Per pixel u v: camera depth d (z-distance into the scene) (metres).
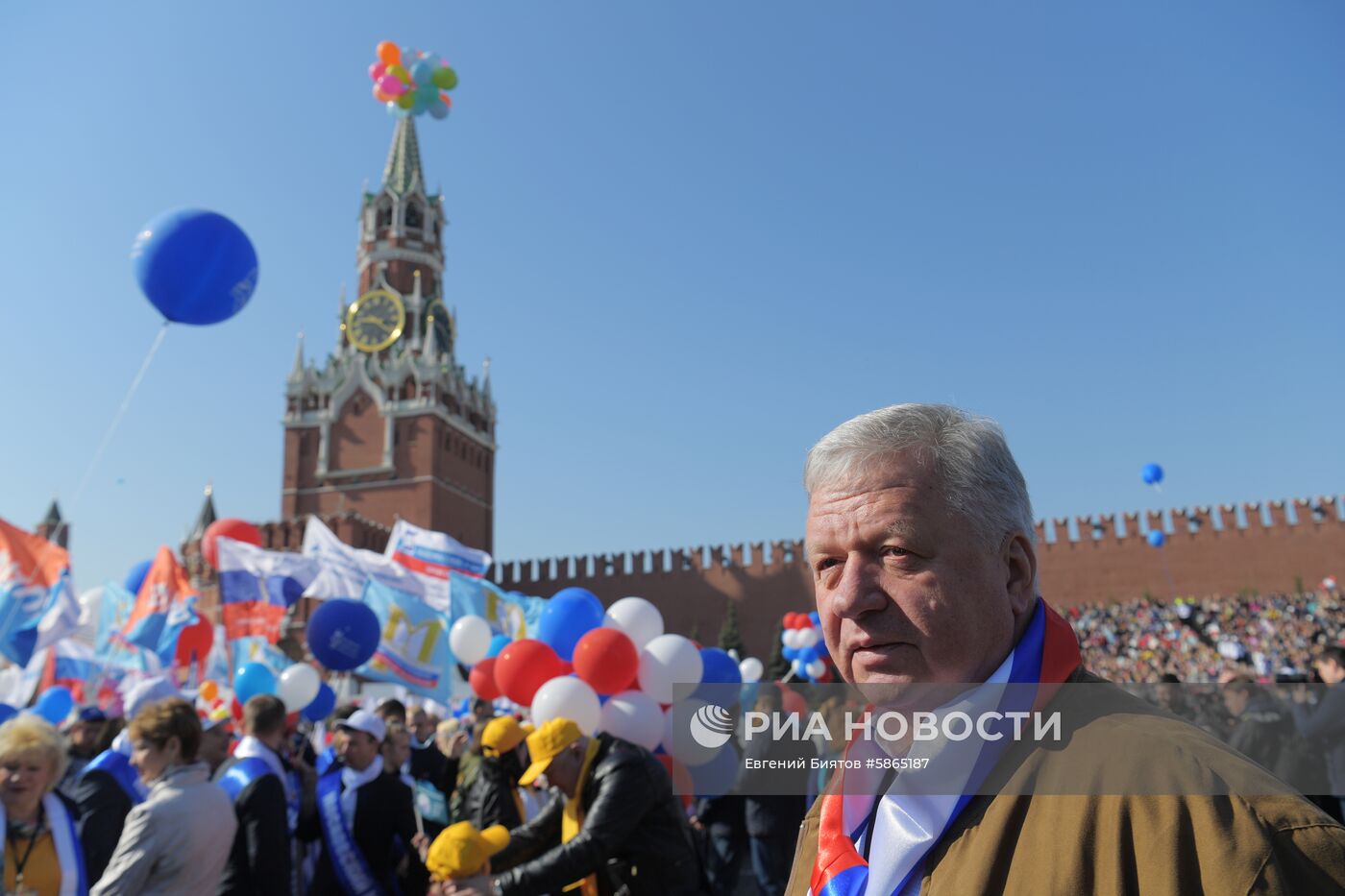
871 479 1.42
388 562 11.81
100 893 3.78
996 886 1.14
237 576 11.27
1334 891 0.98
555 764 3.84
